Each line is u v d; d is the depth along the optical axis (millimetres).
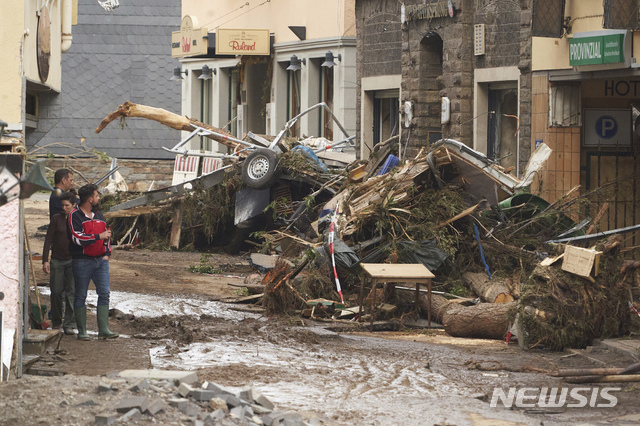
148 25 64250
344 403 11609
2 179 12133
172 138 63438
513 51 28500
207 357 14617
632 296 18312
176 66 64500
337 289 20297
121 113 33375
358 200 22891
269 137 33375
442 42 33219
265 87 47188
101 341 15516
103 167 56312
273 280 19828
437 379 13422
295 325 18562
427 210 21922
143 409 8836
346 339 17016
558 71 25797
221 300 21406
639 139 27156
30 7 14102
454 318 17781
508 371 14211
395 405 11586
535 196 23953
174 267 27734
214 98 53781
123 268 27031
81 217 15469
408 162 23344
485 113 30359
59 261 16219
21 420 8609
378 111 37906
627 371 13195
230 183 31219
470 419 10891
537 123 26797
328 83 43031
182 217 32656
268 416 9430
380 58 36688
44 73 15703
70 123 63625
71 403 9102
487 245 22094
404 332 18391
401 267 19109
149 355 14414
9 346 11977
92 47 63875
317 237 23656
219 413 9047
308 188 30172
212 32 49438
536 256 21750
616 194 26203
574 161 26484
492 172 22891
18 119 12766
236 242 31812
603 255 16516
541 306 16125
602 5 23703
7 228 12250
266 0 46906
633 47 22812
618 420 11008
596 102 26969
